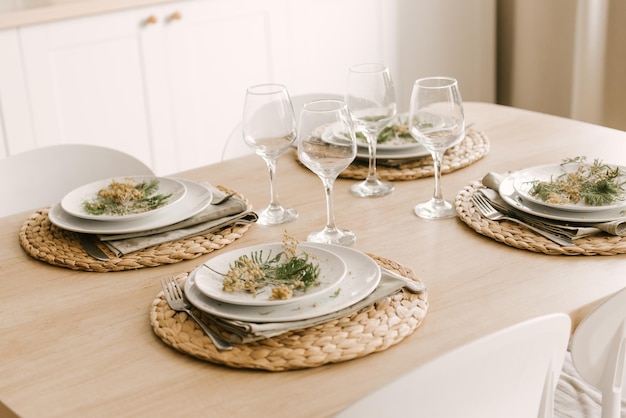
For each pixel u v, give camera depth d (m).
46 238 1.51
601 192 1.47
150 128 3.10
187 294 1.22
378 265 1.27
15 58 2.74
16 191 1.95
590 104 3.34
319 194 1.67
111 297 1.30
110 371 1.10
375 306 1.19
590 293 1.23
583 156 1.65
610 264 1.32
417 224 1.50
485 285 1.27
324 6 3.35
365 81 1.60
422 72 3.69
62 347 1.17
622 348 1.26
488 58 3.77
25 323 1.24
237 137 2.20
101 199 1.59
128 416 1.00
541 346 1.02
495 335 0.96
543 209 1.46
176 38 3.05
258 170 1.83
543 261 1.34
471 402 1.00
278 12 3.25
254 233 1.50
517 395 1.05
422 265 1.35
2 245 1.53
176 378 1.08
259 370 1.08
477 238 1.44
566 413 1.90
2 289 1.35
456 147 1.84
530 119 2.06
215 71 3.17
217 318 1.15
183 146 3.20
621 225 1.41
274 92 1.49
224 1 3.11
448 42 3.71
